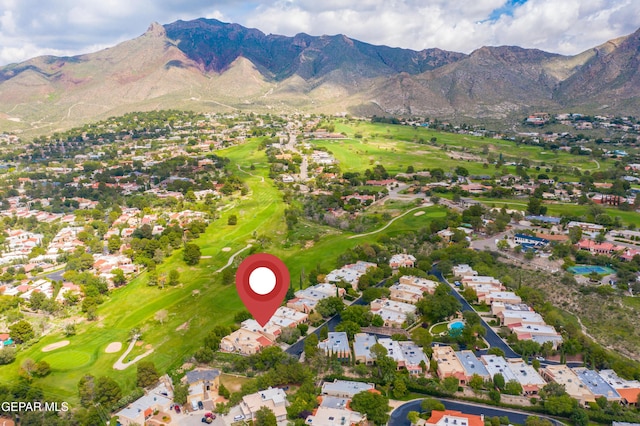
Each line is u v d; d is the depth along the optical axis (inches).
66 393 7682.1
